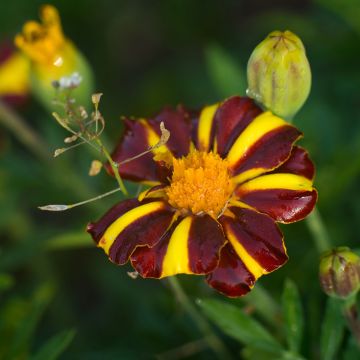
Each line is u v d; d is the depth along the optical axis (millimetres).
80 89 362
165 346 369
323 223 378
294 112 314
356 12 396
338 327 317
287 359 319
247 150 300
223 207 295
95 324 422
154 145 299
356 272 298
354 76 422
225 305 319
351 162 368
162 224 293
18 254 380
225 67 382
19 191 414
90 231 296
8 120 403
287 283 321
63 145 406
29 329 338
